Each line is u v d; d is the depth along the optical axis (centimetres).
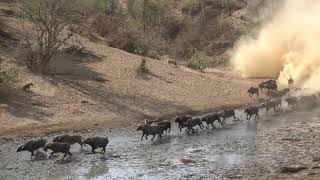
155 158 4494
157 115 6994
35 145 4706
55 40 8631
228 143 5116
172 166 4138
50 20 8438
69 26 12088
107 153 4769
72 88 7731
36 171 4106
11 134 5672
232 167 4009
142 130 5425
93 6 15762
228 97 8638
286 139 5131
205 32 17875
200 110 7519
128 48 12581
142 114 6962
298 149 4603
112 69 9325
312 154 4344
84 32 12556
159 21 18400
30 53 8306
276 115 7125
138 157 4556
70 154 4600
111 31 13825
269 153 4497
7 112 6394
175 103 7775
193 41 17538
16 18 11181
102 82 8325
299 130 5731
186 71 10500
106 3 17750
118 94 7825
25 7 8481
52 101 7044
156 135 5728
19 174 4025
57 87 7644
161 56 14212
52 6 8344
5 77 7275
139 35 13388
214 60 14925
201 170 3956
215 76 10962
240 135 5588
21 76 7875
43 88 7512
